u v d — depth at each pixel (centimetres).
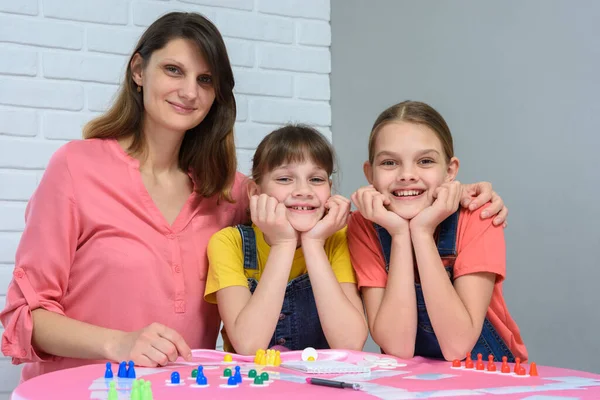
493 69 184
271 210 143
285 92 245
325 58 253
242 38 238
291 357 126
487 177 187
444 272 138
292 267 157
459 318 135
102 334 127
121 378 101
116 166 150
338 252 157
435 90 205
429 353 149
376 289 147
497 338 146
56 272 142
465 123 194
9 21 208
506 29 180
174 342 120
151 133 155
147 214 148
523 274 175
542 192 168
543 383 100
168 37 147
